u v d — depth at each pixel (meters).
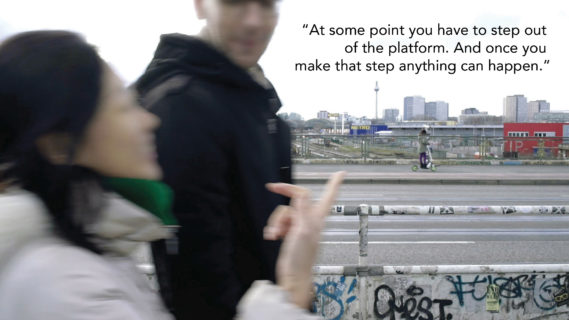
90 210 0.98
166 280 1.51
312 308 1.37
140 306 1.01
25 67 0.92
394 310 4.18
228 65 1.54
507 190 16.16
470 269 4.20
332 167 22.17
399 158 23.94
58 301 0.85
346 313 4.16
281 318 1.13
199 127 1.46
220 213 1.49
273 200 1.61
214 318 1.49
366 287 4.16
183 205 1.44
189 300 1.49
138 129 1.07
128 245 1.07
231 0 1.52
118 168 1.03
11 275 0.88
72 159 0.94
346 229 9.72
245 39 1.57
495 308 4.23
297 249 1.21
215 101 1.50
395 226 10.05
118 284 0.96
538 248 8.27
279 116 1.86
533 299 4.26
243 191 1.54
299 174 19.17
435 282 4.20
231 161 1.53
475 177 18.53
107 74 1.02
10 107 0.92
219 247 1.48
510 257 7.69
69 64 0.95
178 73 1.53
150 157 1.12
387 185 17.42
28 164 0.92
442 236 9.12
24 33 0.98
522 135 30.20
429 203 13.07
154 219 1.11
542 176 19.05
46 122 0.91
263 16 1.57
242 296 1.55
